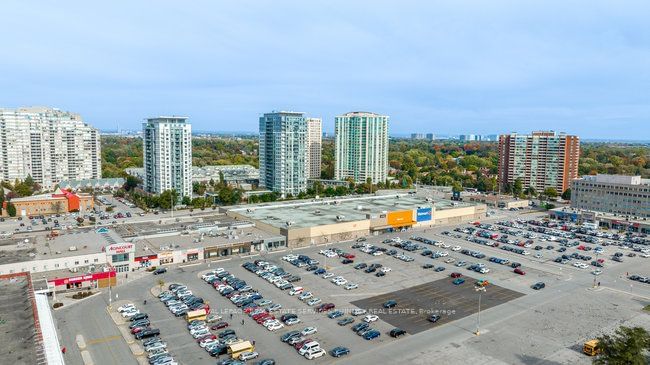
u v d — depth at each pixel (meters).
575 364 84.75
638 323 103.69
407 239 185.25
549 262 154.50
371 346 91.75
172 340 93.25
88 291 119.00
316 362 85.12
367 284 128.38
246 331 98.31
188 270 139.50
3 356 59.00
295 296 118.81
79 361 83.75
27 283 87.69
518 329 100.38
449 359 86.62
